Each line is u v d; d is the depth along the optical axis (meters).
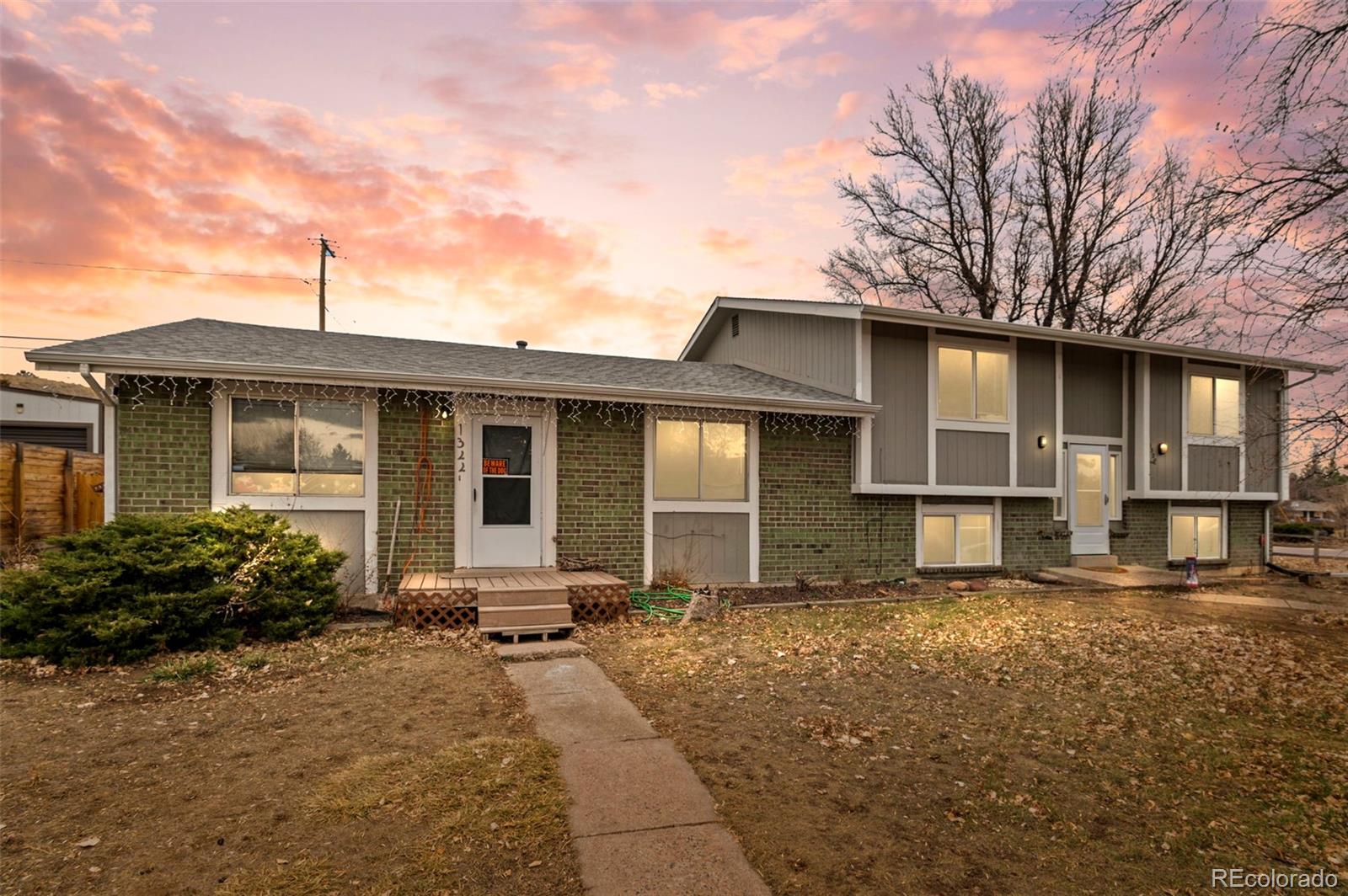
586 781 3.90
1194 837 3.48
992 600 10.31
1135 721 5.21
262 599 6.90
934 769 4.25
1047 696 5.82
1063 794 3.94
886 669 6.51
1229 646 7.61
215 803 3.51
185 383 8.03
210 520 7.01
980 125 22.17
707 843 3.25
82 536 6.58
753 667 6.48
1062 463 13.05
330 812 3.43
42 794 3.59
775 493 10.93
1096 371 13.95
